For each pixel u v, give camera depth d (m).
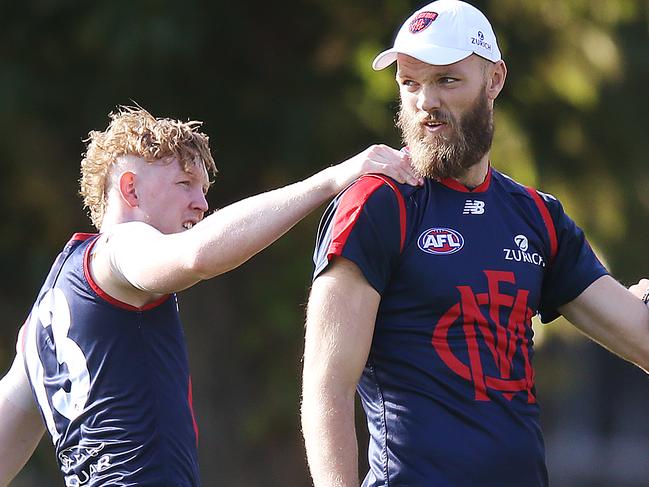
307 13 37.22
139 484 12.37
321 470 11.62
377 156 12.12
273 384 38.28
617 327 13.12
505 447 11.86
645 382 84.19
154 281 11.94
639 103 40.31
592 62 37.00
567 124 38.25
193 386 38.19
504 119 36.50
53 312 12.87
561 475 81.50
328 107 36.78
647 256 40.62
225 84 37.22
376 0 36.88
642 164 40.25
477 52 12.20
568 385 43.50
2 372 39.62
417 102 12.26
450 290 11.96
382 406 12.12
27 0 35.62
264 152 38.00
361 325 11.85
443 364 11.90
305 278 37.84
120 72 35.66
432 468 11.78
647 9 39.06
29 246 39.28
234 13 36.25
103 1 34.44
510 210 12.66
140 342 12.59
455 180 12.44
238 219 11.53
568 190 38.34
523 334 12.34
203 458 37.91
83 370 12.59
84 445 12.62
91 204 13.67
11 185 38.09
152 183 13.00
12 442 13.59
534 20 36.38
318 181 11.88
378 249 11.91
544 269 12.80
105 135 13.31
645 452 84.38
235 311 38.78
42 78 36.34
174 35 34.16
